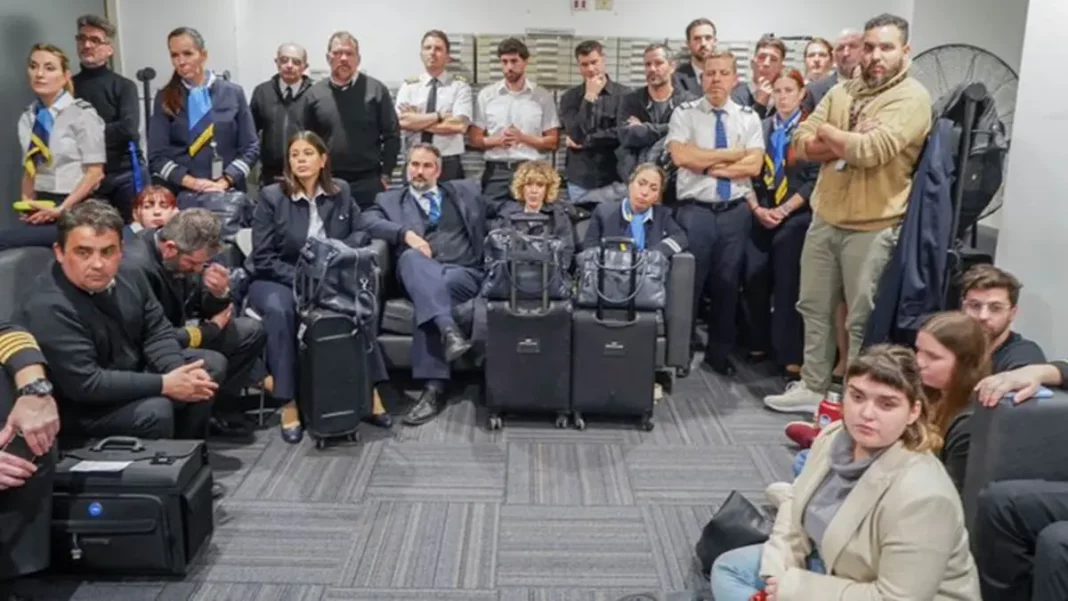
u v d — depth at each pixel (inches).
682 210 165.8
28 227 143.6
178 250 122.0
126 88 172.9
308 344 132.3
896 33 129.1
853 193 137.5
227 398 147.1
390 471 129.0
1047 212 123.1
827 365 150.6
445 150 192.7
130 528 97.6
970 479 88.3
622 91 185.3
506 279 140.8
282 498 120.6
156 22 207.9
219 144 175.9
